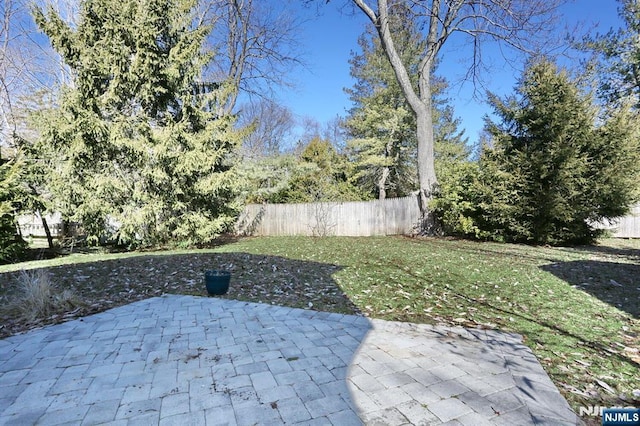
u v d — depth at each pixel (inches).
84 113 291.3
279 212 535.8
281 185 573.9
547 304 154.4
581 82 365.7
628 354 104.7
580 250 320.8
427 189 461.7
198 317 142.9
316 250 337.1
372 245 372.8
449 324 133.3
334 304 160.7
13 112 440.1
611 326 127.8
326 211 523.2
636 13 382.9
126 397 82.4
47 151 303.6
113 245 392.2
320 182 627.2
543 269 225.1
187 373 94.6
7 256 302.0
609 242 390.6
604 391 84.4
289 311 150.8
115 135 306.8
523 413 75.5
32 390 85.5
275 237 490.0
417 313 146.6
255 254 311.7
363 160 698.8
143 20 309.0
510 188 355.6
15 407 78.1
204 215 369.4
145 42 312.7
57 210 321.4
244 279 211.8
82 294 180.5
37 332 125.7
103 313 148.6
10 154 368.8
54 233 478.0
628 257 269.7
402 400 81.0
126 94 327.6
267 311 150.9
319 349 110.7
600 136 332.2
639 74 398.6
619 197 325.7
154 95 337.4
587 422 72.4
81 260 284.8
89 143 303.7
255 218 541.0
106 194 313.9
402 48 640.4
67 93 300.5
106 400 81.1
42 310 146.8
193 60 347.3
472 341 116.8
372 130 711.1
